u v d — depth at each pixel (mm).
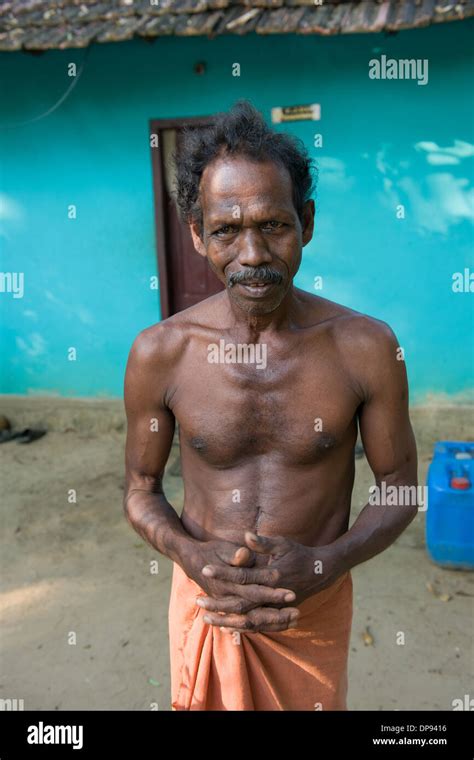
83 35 5031
